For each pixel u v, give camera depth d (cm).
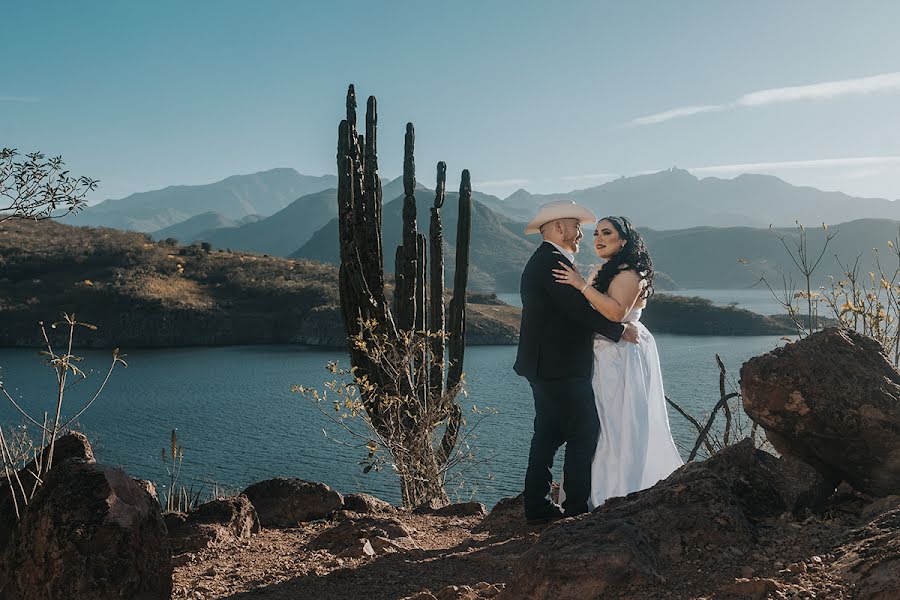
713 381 6788
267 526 445
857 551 240
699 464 325
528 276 402
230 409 7281
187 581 332
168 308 14962
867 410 304
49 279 16600
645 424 411
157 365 11106
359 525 403
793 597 226
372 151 868
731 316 15575
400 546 371
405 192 902
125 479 256
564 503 406
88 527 240
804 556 257
